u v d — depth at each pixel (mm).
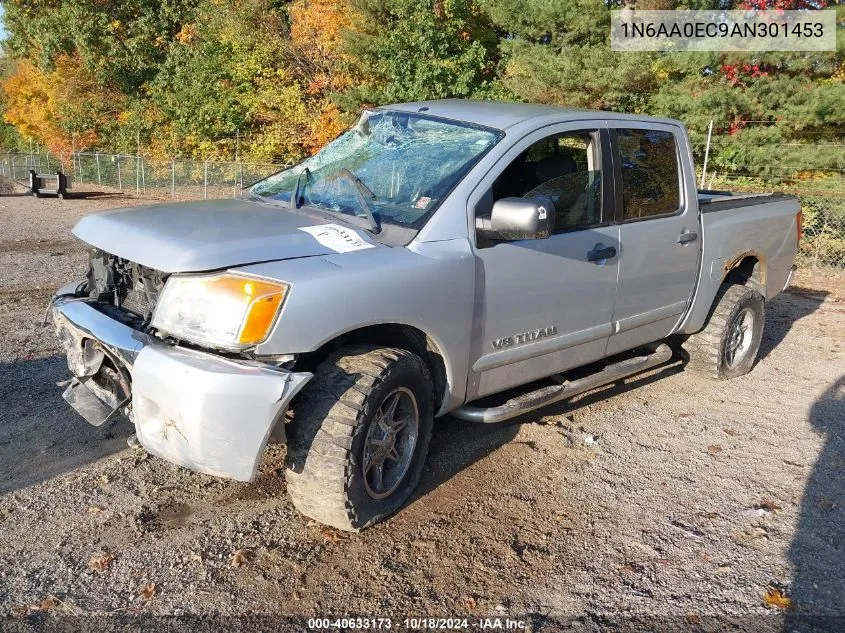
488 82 19703
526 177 4090
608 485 4012
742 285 5941
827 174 14328
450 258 3500
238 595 2934
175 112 28797
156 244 3105
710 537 3537
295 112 24516
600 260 4305
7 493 3578
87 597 2875
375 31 21828
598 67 15984
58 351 5695
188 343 3062
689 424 4941
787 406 5363
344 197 3840
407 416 3488
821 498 3959
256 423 2863
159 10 33156
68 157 34625
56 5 36750
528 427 4711
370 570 3137
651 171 4789
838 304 9055
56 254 10734
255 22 26391
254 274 2955
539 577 3158
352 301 3096
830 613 3000
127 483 3738
